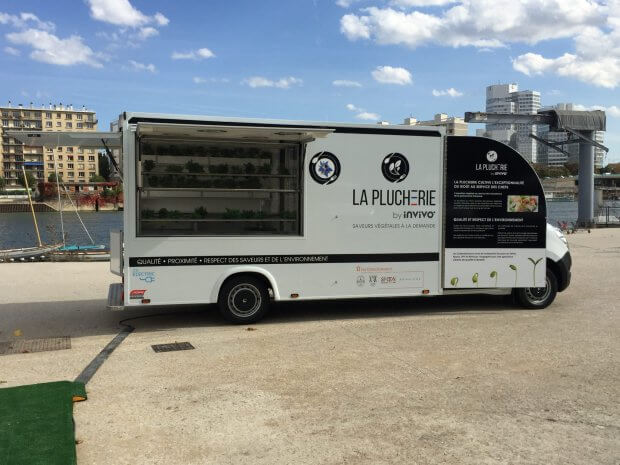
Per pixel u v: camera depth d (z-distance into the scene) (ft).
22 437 12.87
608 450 12.60
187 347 21.81
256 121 24.68
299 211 25.53
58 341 22.99
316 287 25.80
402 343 22.25
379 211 26.37
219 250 24.64
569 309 29.25
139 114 23.68
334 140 25.75
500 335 23.53
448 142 27.14
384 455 12.38
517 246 28.04
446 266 27.30
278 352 20.98
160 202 24.16
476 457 12.26
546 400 15.74
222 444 12.98
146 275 23.95
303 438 13.28
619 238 73.77
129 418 14.52
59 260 54.80
